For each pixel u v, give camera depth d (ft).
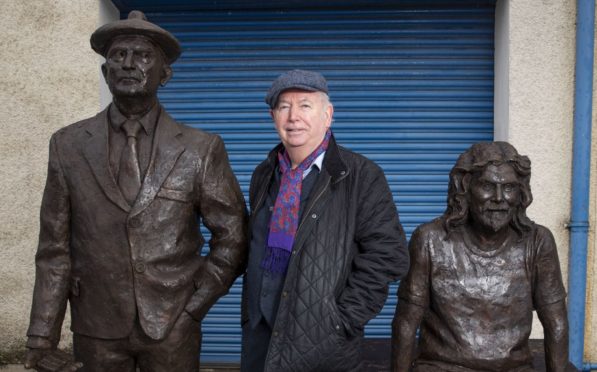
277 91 6.53
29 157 12.04
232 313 13.29
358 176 6.80
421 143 13.41
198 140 7.23
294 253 6.45
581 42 11.29
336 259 6.48
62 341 11.98
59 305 6.94
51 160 7.04
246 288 7.15
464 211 7.63
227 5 13.15
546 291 7.72
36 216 12.05
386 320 13.23
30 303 12.07
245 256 7.39
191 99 13.57
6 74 11.96
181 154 7.07
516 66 11.66
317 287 6.40
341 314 6.45
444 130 13.38
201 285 7.22
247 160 13.57
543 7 11.55
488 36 13.23
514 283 7.66
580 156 11.39
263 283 6.70
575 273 11.46
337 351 6.40
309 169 6.82
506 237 7.79
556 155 11.66
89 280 6.86
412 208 13.46
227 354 13.29
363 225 6.70
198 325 7.34
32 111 12.01
